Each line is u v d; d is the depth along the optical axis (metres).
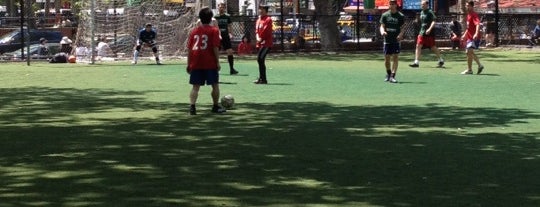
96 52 33.28
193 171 9.19
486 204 7.48
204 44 14.53
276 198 7.76
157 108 15.88
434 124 13.21
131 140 11.62
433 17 27.52
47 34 38.78
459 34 41.03
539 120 13.66
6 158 10.12
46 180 8.70
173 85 21.19
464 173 8.98
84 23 33.34
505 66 28.23
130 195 7.91
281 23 39.28
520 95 18.03
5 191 8.14
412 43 41.47
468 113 14.70
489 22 43.09
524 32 43.88
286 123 13.43
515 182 8.48
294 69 27.25
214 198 7.77
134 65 30.08
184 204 7.51
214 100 14.94
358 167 9.38
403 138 11.67
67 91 19.88
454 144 11.09
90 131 12.63
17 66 30.31
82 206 7.44
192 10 36.00
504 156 10.11
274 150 10.64
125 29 33.88
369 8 47.88
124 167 9.45
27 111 15.60
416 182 8.49
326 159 9.92
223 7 24.52
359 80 22.52
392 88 20.00
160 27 34.41
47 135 12.22
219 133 12.30
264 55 21.27
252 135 12.06
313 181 8.57
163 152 10.53
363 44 41.00
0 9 68.44
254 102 16.83
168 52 34.44
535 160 9.82
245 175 8.93
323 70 26.70
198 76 14.63
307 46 40.19
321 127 12.93
